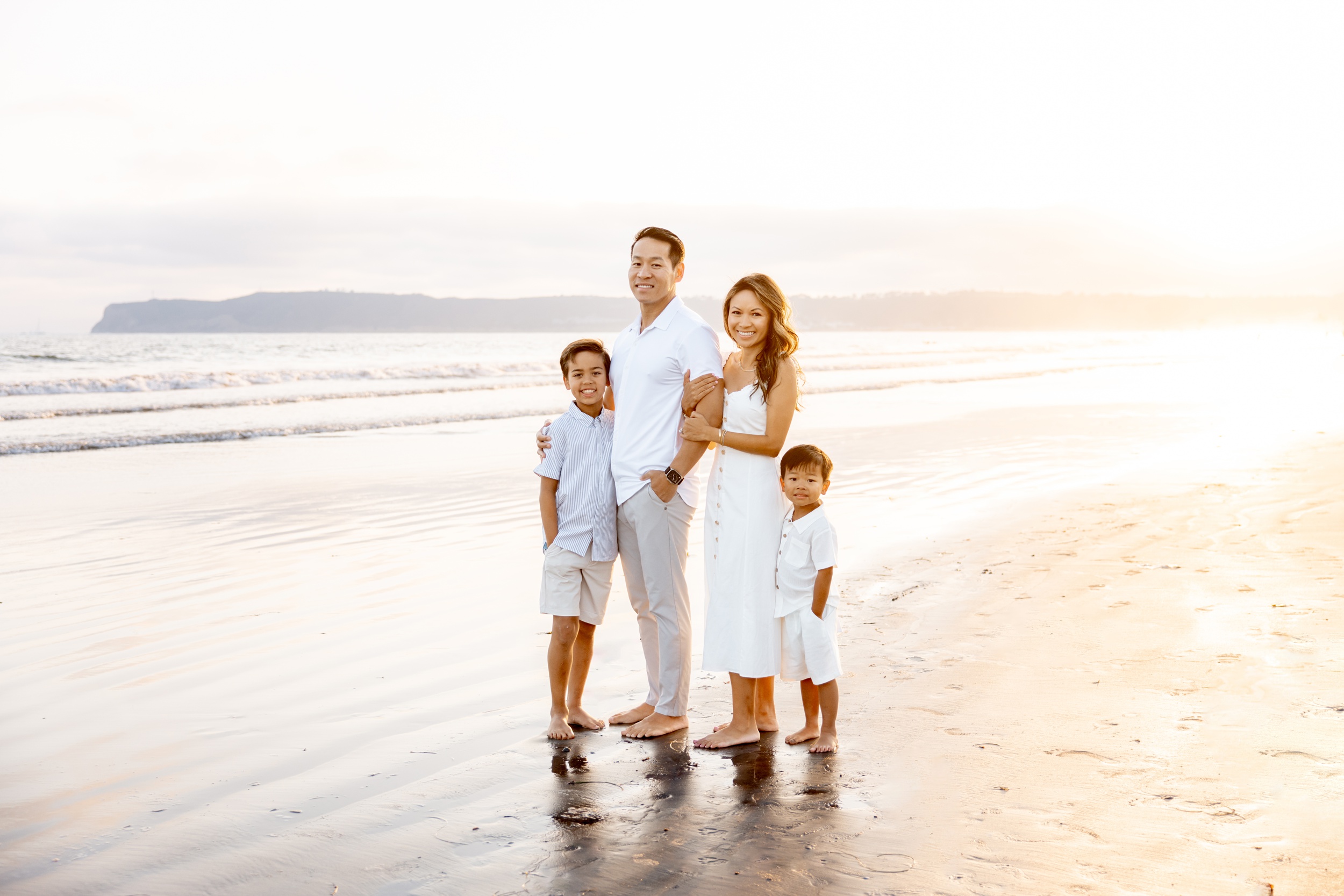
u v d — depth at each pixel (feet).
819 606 11.59
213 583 20.56
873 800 10.05
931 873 8.45
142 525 27.02
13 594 19.60
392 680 14.47
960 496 29.73
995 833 9.16
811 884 8.33
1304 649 14.06
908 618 16.85
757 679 12.34
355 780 10.87
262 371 90.27
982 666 14.17
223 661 15.39
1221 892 7.93
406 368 102.12
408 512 29.04
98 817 9.93
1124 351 194.90
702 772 11.07
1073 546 21.81
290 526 26.91
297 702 13.52
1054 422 52.90
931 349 200.23
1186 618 15.96
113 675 14.69
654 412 12.42
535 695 13.89
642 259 12.38
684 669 12.57
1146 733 11.44
